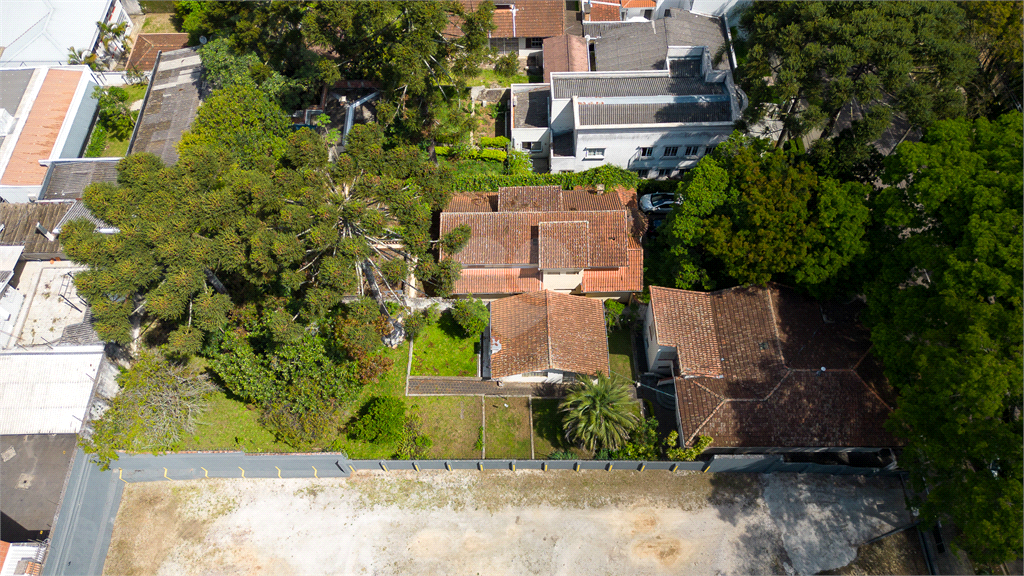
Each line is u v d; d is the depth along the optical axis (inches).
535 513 1579.7
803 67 1752.0
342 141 2370.8
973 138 1507.1
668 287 1904.5
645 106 2181.3
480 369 1838.1
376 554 1533.0
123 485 1631.4
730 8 2588.6
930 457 1278.3
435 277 1673.2
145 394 1589.6
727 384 1644.9
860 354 1631.4
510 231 1907.0
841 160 1726.1
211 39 2645.2
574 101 2156.7
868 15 1737.2
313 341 1632.6
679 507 1581.0
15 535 1467.8
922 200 1429.6
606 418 1604.3
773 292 1748.3
